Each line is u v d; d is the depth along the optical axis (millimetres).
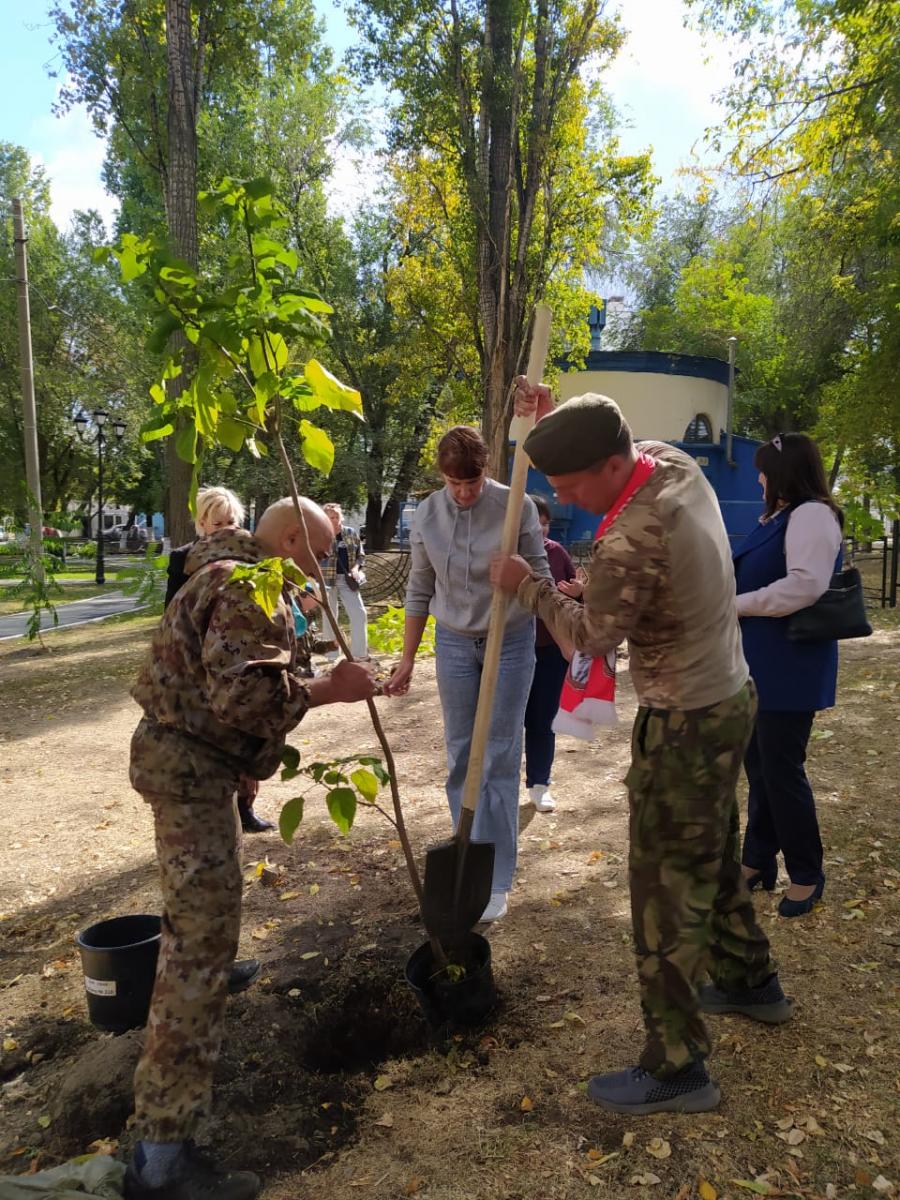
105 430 31641
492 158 13719
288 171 23125
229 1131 2305
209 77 15109
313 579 2340
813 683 2906
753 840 3367
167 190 14367
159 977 2061
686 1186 2006
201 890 2076
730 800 2178
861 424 17625
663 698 2127
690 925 2168
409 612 3596
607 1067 2463
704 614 2059
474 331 16203
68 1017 2967
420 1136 2260
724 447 22047
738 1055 2463
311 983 3037
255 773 2219
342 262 23922
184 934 2062
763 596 2809
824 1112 2213
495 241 13727
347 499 25625
